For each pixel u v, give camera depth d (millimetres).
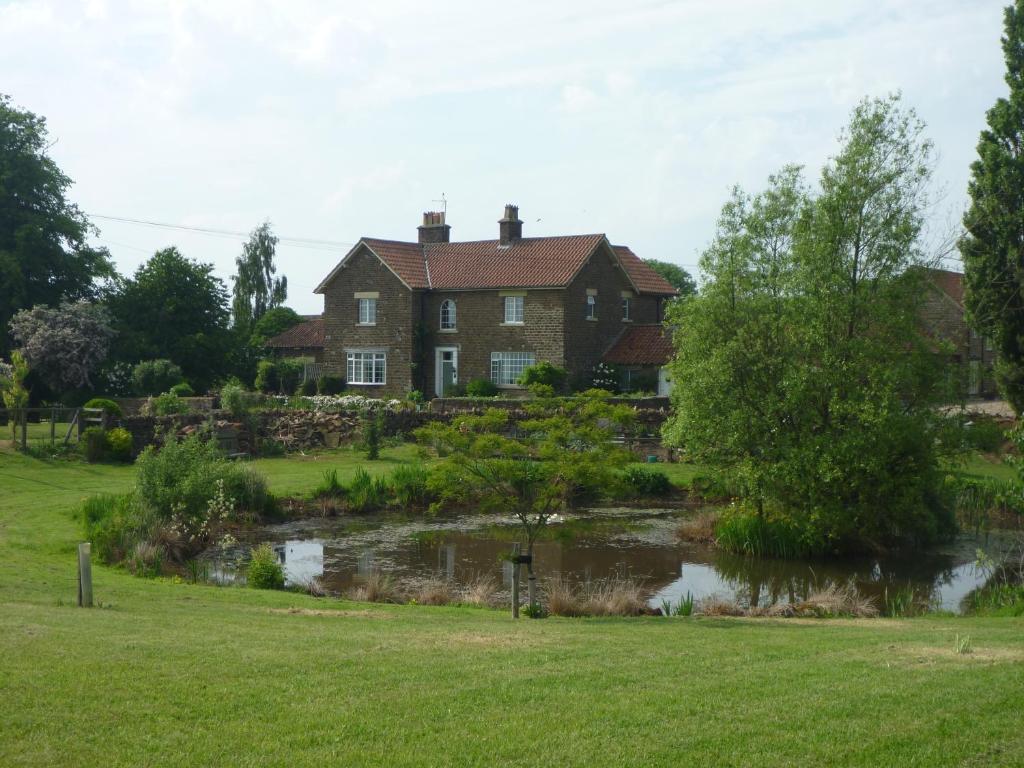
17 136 50312
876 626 14250
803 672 9766
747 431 23922
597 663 10180
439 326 50625
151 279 53344
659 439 35688
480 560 22250
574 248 48938
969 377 24625
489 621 14266
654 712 8180
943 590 20250
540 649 11000
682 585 20328
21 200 50500
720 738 7535
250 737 7395
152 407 39188
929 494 24734
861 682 9266
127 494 23562
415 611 15641
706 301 25000
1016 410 32750
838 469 22609
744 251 24766
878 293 23781
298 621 13070
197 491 22578
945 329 31281
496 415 17078
